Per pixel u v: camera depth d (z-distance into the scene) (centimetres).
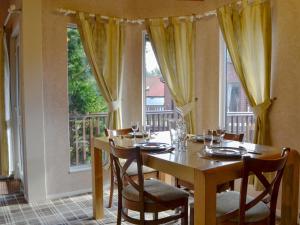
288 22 286
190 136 306
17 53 412
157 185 244
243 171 180
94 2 379
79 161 398
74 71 383
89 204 338
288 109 290
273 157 213
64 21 359
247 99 324
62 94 362
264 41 301
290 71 287
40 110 340
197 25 380
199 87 385
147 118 424
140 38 410
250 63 316
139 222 218
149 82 420
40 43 336
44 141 347
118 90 392
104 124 411
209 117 376
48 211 317
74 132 392
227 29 329
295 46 282
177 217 226
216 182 182
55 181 361
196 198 183
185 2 383
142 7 402
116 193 369
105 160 388
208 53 372
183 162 197
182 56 384
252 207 193
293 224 231
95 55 374
